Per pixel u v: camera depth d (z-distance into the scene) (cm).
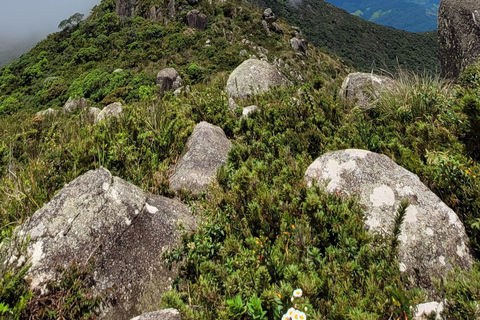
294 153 356
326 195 237
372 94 476
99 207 238
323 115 423
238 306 155
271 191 256
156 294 217
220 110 519
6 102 4484
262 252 194
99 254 216
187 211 289
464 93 329
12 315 167
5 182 308
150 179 342
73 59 5206
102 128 431
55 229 221
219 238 246
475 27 553
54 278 198
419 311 153
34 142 453
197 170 348
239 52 4938
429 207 224
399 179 246
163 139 414
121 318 201
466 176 231
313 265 186
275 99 573
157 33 5244
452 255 201
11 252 204
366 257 184
